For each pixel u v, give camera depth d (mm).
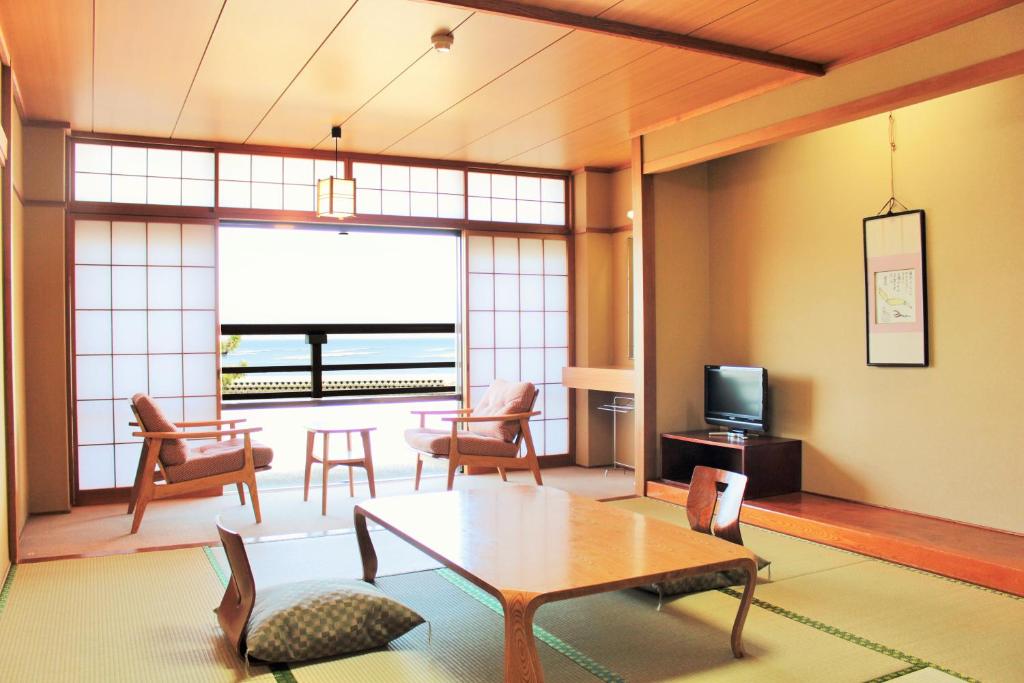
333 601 2637
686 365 5492
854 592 3248
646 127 5148
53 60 3732
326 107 4590
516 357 6426
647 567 2486
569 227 6629
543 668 2516
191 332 5375
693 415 5508
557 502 3469
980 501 3930
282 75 4000
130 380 5238
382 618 2678
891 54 3664
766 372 4871
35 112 4629
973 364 3959
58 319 4855
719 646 2689
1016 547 3533
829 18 3371
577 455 6602
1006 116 3822
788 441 4871
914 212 4223
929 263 4164
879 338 4410
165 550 3928
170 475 4371
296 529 4395
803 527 4160
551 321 6570
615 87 4273
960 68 3377
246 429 4527
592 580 2354
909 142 4285
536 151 5836
